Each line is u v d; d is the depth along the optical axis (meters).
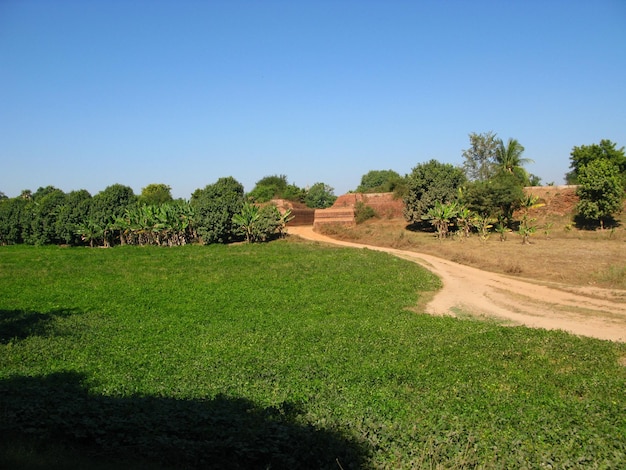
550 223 44.47
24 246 55.12
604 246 34.44
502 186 44.47
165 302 22.64
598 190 40.72
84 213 53.00
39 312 21.02
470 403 9.98
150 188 91.50
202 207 47.81
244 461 7.58
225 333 16.92
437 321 18.39
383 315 19.67
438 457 7.59
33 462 7.20
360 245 46.28
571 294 22.72
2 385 11.00
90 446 8.20
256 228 47.06
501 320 19.09
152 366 13.27
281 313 20.16
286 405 9.50
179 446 7.73
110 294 24.80
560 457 7.54
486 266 30.70
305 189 91.38
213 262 35.25
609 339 15.64
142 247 47.09
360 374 12.05
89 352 14.76
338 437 7.98
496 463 7.40
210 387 11.09
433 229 50.47
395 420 8.89
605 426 8.74
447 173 49.66
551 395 10.48
